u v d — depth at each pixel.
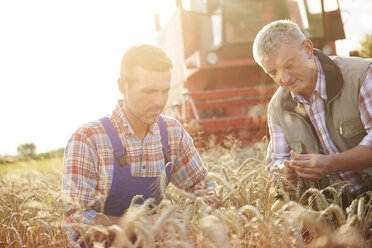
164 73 2.04
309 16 8.20
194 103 8.61
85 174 2.12
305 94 2.64
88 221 1.96
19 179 4.06
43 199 2.32
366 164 2.29
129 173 2.15
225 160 3.85
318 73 2.49
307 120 2.65
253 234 1.55
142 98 2.04
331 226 1.66
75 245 1.56
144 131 2.23
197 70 8.98
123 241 1.32
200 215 1.37
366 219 1.63
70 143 2.17
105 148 2.15
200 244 1.38
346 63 2.52
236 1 8.46
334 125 2.53
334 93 2.47
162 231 1.64
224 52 8.66
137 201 2.15
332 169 2.29
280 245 1.40
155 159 2.25
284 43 2.37
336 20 5.91
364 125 2.44
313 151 2.67
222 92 8.51
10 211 2.37
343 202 2.49
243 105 8.59
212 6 8.75
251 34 8.50
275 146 2.88
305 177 2.31
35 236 2.22
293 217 1.39
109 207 2.17
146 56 2.00
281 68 2.41
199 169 2.49
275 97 2.88
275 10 8.38
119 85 2.18
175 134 2.39
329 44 8.32
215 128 7.80
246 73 9.13
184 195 1.54
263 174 2.43
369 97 2.39
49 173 4.74
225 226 1.32
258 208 1.66
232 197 1.94
